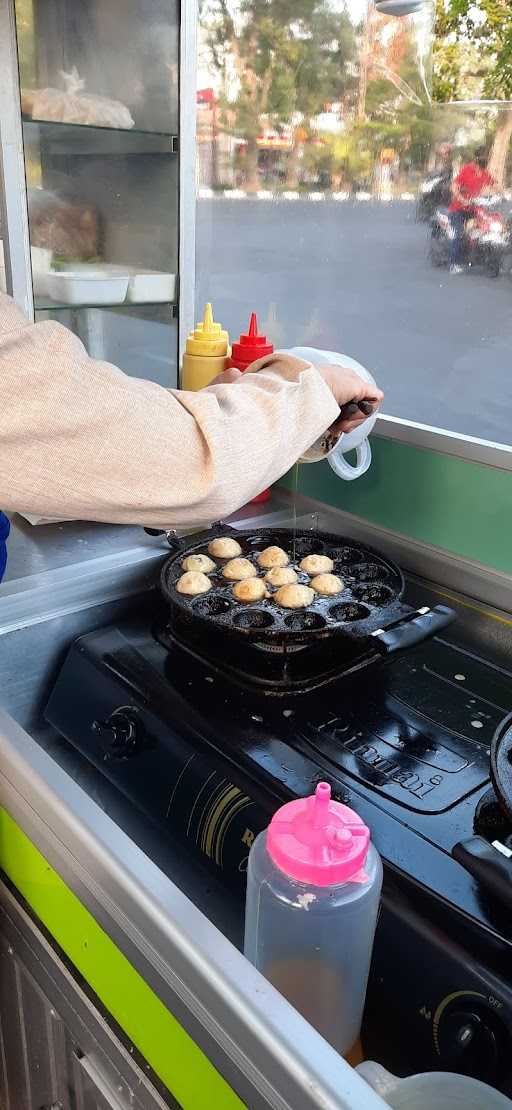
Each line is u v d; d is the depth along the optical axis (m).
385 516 1.39
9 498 0.65
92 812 0.73
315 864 0.59
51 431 0.62
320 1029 0.67
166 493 0.65
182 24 1.41
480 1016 0.61
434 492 1.30
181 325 1.69
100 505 0.65
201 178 1.75
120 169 1.56
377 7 1.31
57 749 1.06
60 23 1.40
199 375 1.45
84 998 0.78
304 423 0.75
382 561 1.21
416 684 1.01
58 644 1.16
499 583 1.21
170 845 0.87
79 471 0.64
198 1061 0.61
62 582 1.16
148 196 1.60
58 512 0.67
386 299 1.48
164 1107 0.68
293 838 0.61
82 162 1.51
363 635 0.95
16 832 0.85
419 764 0.85
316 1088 0.49
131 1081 0.72
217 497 0.66
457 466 1.25
